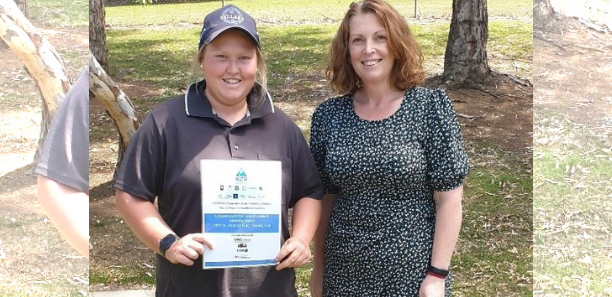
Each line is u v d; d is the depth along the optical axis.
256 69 1.81
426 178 1.93
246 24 1.75
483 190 4.18
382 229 1.93
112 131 4.70
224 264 1.76
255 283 1.80
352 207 1.96
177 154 1.75
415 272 1.93
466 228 4.00
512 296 3.65
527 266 3.82
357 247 1.95
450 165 1.88
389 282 1.94
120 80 4.73
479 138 4.42
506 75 4.64
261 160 1.79
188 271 1.78
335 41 2.07
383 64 1.94
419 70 1.96
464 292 3.65
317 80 4.64
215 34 1.71
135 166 1.74
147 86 4.70
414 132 1.91
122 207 1.74
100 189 4.34
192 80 1.93
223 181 1.76
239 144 1.79
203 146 1.76
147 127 1.76
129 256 3.94
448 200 1.91
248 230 1.78
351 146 1.95
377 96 1.98
